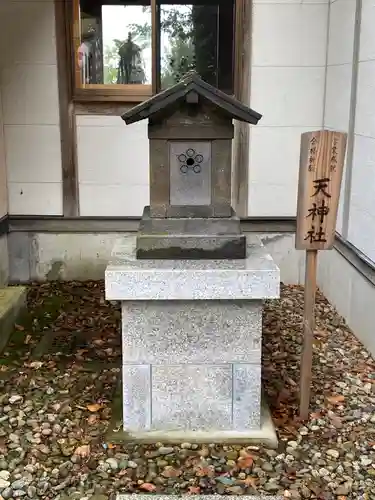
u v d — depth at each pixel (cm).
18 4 547
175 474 293
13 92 563
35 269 600
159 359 318
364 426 338
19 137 571
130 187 583
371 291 424
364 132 441
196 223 322
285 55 557
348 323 482
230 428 326
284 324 489
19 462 303
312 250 328
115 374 402
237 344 316
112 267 308
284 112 567
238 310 312
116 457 307
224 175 320
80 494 280
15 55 556
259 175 578
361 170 448
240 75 560
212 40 563
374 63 420
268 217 586
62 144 574
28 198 584
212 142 317
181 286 303
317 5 548
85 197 584
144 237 320
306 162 318
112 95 564
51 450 314
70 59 558
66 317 508
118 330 481
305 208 323
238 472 296
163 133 315
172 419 325
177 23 561
